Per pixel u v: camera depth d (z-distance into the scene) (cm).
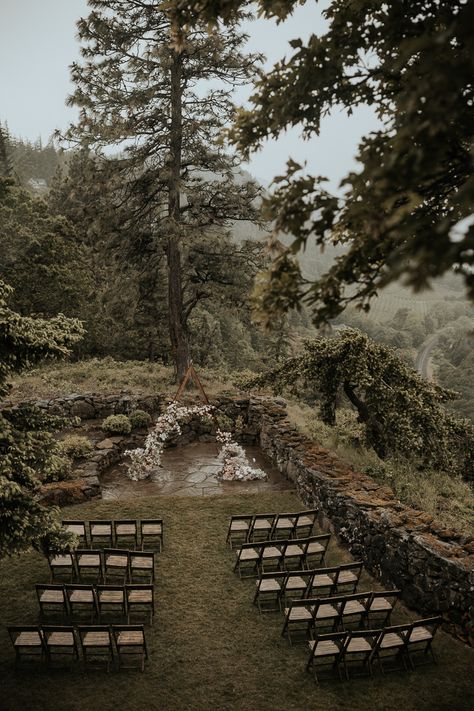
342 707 660
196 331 3947
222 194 1852
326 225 386
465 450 1355
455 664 741
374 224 321
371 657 714
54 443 755
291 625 819
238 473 1392
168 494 1308
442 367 10438
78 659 734
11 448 687
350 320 13462
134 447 1628
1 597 874
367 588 934
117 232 1848
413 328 15062
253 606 864
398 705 664
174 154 1781
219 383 2108
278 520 1066
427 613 845
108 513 1183
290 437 1500
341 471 1231
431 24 429
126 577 932
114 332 3100
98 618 820
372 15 462
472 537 899
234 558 1012
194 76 1820
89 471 1358
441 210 445
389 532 933
